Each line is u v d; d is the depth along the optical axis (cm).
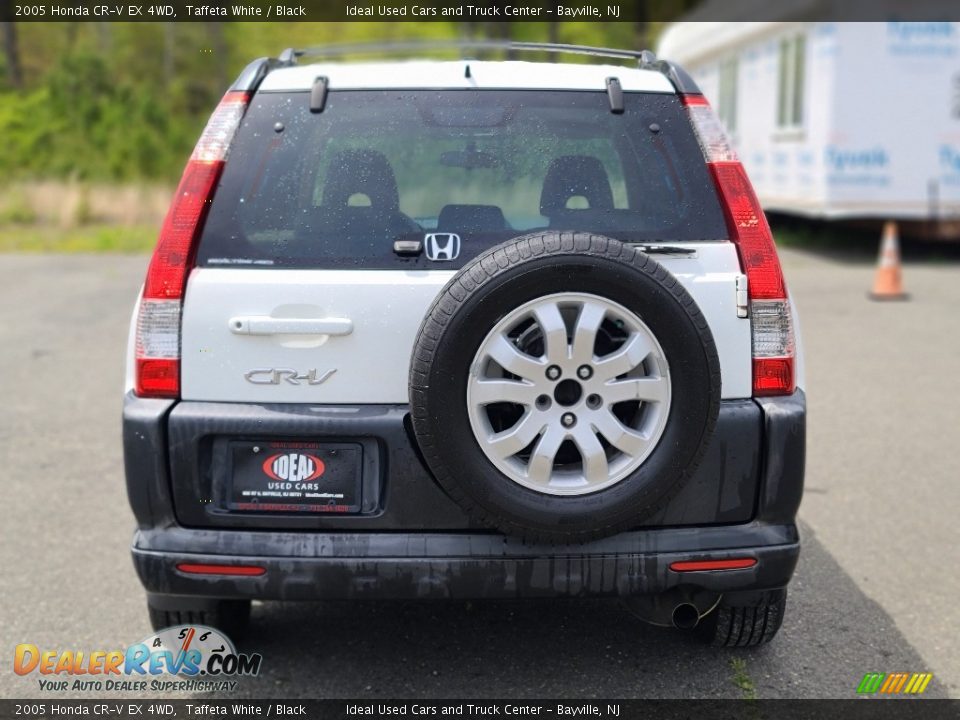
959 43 1329
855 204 1353
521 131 346
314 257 321
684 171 338
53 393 775
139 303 323
